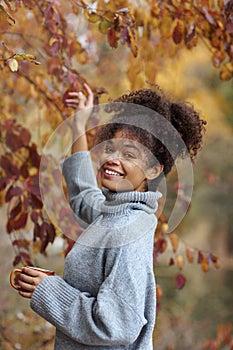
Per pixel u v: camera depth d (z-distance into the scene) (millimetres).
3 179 4270
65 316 2568
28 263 4469
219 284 9117
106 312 2475
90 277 2619
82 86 4250
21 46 4723
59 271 6004
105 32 4062
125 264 2520
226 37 4645
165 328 7785
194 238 10648
